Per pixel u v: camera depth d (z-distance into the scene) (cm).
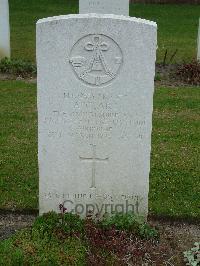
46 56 206
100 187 225
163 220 240
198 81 417
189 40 591
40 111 213
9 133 315
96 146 219
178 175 273
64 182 224
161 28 658
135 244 213
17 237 217
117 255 207
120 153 220
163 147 303
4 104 359
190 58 496
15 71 427
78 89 211
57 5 785
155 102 371
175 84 414
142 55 206
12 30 618
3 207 244
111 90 211
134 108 213
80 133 217
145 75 208
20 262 204
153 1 829
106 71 208
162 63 468
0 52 442
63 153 219
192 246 221
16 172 271
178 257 213
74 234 217
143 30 203
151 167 279
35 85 400
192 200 252
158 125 333
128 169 222
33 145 301
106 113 214
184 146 306
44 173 222
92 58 207
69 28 203
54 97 212
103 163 221
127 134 217
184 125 335
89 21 202
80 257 206
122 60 207
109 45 205
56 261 204
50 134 217
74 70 208
